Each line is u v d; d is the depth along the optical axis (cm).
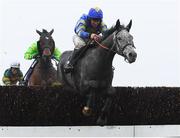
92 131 1388
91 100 1274
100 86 1273
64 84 1422
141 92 1457
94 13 1319
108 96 1299
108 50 1253
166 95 1485
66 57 1432
